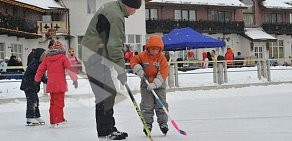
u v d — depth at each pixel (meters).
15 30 33.69
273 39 53.16
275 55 55.50
